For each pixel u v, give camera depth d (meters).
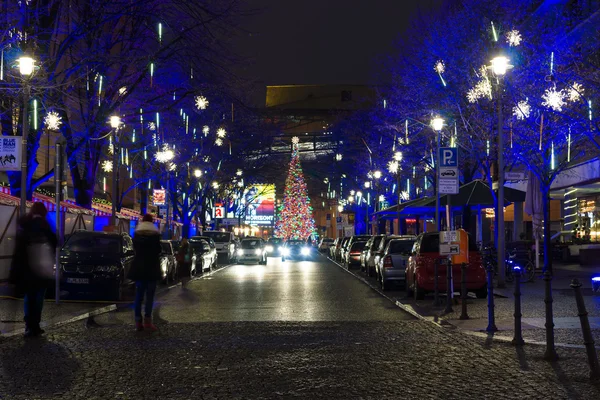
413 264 20.91
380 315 17.02
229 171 61.50
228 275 36.25
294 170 107.56
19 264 12.66
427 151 40.47
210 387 8.22
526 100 27.16
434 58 35.22
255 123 56.56
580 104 27.33
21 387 8.20
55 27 24.42
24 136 18.42
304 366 9.63
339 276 35.50
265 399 7.57
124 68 27.44
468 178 36.84
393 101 42.91
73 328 14.17
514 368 9.21
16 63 23.22
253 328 14.09
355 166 67.56
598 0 31.14
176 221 66.50
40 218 12.82
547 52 28.61
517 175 28.02
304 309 18.56
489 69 28.53
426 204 34.12
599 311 16.39
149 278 13.62
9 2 22.72
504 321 14.73
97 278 20.55
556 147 28.80
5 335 12.77
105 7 24.11
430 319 15.51
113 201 29.31
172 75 29.48
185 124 46.59
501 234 23.75
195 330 13.78
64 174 19.53
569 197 42.69
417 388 8.09
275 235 133.50
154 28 26.19
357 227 86.25
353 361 10.03
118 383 8.45
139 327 13.65
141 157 48.16
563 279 27.11
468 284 20.17
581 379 8.38
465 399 7.49
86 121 28.08
